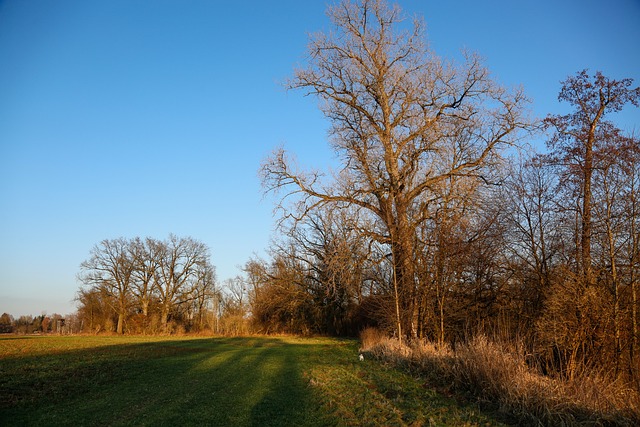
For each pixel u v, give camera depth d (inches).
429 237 813.9
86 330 2677.2
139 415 367.6
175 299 2561.5
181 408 391.9
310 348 1120.2
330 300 1740.9
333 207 1017.5
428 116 1010.7
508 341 545.3
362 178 1013.2
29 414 372.5
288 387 494.3
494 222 785.6
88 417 361.7
